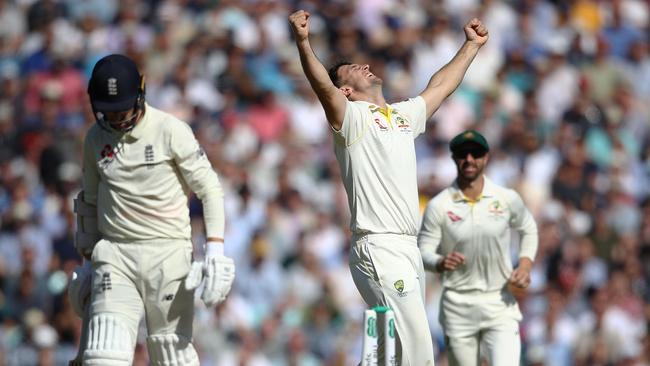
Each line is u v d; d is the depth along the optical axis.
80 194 25.52
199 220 49.59
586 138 62.84
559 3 74.19
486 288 30.42
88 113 59.94
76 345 47.03
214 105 59.69
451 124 60.69
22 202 54.28
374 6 67.81
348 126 24.55
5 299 49.59
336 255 51.56
